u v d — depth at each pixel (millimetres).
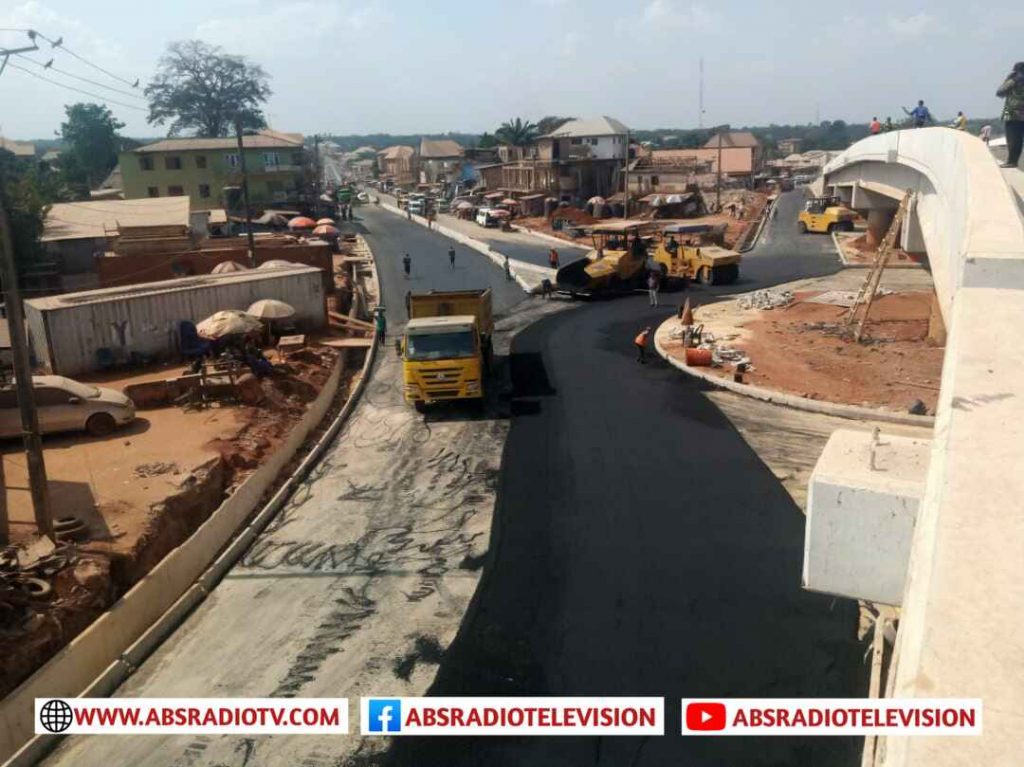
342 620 13367
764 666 11211
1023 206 14930
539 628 12602
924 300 37219
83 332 27406
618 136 94375
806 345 29406
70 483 17797
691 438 20594
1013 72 21078
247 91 106875
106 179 97812
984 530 4074
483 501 17656
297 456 21438
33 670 11570
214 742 10641
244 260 42500
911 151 26891
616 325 34531
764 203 89438
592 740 10062
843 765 9312
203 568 15531
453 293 25938
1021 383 5766
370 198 132000
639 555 14656
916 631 3584
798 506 16344
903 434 20453
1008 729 3006
